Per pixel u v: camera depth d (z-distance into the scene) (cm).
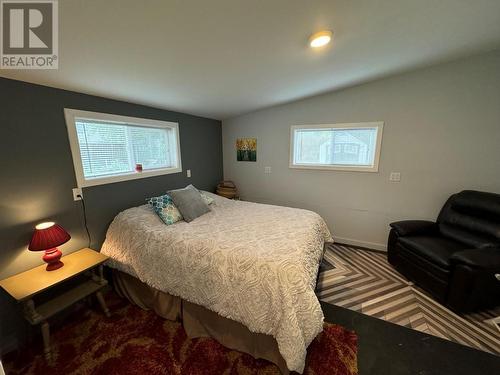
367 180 301
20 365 146
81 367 143
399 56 209
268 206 280
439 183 261
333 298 209
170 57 154
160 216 215
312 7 121
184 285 164
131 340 162
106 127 226
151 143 279
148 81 190
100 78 171
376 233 307
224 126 394
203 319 164
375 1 124
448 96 242
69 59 138
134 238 194
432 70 244
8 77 150
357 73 240
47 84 169
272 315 131
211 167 378
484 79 224
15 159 158
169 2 102
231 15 118
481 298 178
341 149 316
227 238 176
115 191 229
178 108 285
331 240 249
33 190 168
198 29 127
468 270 171
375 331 170
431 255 202
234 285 144
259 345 144
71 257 186
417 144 264
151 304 191
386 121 275
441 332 168
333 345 156
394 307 196
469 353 151
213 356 149
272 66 194
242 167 392
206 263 156
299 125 329
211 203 285
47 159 175
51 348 152
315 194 340
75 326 176
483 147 235
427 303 200
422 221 253
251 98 283
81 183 198
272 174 367
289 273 134
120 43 129
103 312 189
